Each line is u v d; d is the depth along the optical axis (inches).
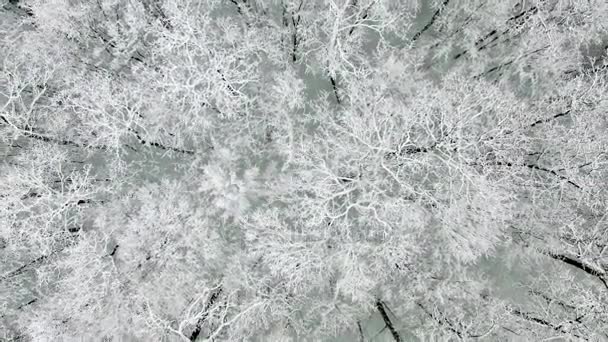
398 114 323.3
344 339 358.0
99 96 311.7
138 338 333.1
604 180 324.2
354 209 355.3
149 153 358.6
